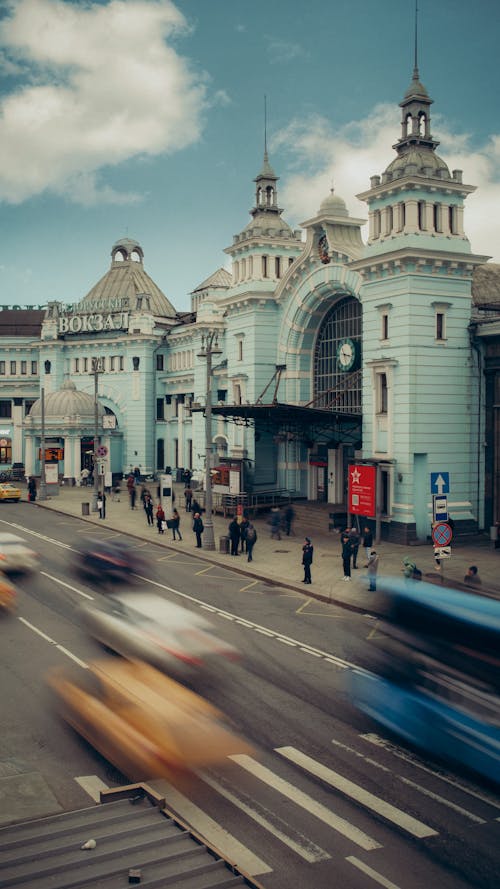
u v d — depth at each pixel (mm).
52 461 67125
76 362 79375
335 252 44594
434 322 38531
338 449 47906
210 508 37656
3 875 9430
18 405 83062
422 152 39000
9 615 24375
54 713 16156
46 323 79750
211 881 9469
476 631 14719
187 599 27016
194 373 70500
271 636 22344
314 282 46750
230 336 54125
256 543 39594
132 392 75688
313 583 29594
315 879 10445
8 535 41719
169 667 19297
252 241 51062
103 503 48719
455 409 39156
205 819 12008
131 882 9359
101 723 15688
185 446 73625
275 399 44719
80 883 9305
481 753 14070
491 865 10805
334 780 13344
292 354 49875
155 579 30531
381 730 15531
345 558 30172
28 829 10789
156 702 16859
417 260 37594
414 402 38062
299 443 50812
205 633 22562
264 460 51688
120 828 10797
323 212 45031
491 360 39469
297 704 16844
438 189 38375
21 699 16922
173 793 12820
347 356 44281
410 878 10484
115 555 35906
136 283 84438
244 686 17938
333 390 45312
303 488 51188
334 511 44219
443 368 38812
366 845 11305
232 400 53656
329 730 15477
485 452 39812
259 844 11312
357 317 46062
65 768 13641
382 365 39188
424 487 38656
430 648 15242
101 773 13461
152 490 66125
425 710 15031
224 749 14531
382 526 39344
